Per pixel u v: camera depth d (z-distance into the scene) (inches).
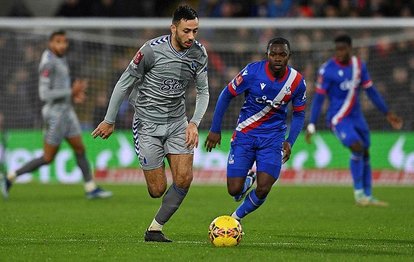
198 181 2689.5
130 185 2625.5
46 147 2156.7
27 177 2751.0
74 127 2165.4
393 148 2677.2
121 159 2728.8
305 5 3235.7
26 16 3304.6
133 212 1857.8
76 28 3002.0
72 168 2726.4
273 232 1508.4
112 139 2736.2
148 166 1300.4
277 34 3065.9
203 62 1288.1
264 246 1263.5
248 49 2950.3
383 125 2807.6
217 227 1247.5
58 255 1161.4
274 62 1315.2
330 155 2677.2
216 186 2586.1
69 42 2903.5
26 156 2694.4
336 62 2023.9
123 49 2952.8
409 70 2874.0
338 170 2667.3
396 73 2878.9
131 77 1264.8
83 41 2910.9
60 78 2134.6
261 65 1352.1
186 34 1240.2
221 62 2928.2
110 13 3196.4
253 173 1427.2
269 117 1363.2
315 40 3053.6
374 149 2687.0
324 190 2471.7
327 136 2684.5
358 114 2043.6
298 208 1967.3
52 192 2397.9
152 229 1312.7
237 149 1378.0
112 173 2726.4
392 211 1908.2
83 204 2048.5
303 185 2632.9
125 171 2721.5
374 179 2679.6
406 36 2886.3
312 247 1259.8
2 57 2891.2
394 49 2886.3
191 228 1562.5
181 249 1212.5
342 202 2122.3
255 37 3078.2
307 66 2957.7
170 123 1300.4
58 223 1633.9
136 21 2650.1
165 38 1270.9
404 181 2659.9
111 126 1280.8
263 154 1363.2
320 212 1881.2
